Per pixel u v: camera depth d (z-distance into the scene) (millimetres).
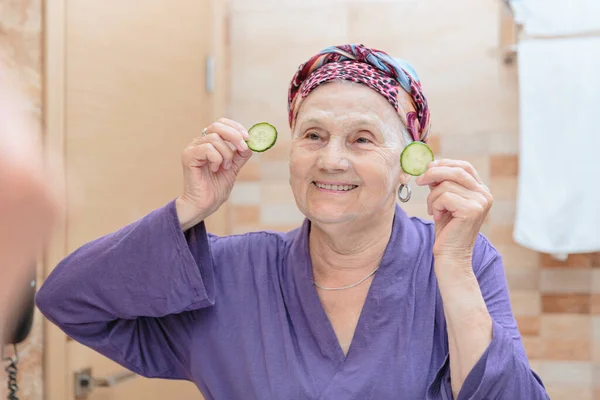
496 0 2445
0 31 1513
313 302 1208
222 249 1342
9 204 288
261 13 2686
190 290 1185
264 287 1253
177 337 1273
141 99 2160
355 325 1209
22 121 304
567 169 2234
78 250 1240
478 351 1066
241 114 2711
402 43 2531
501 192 2447
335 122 1188
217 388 1220
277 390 1148
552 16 2250
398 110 1234
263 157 2701
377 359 1147
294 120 1322
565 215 2240
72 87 1778
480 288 1211
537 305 2418
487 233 2457
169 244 1168
